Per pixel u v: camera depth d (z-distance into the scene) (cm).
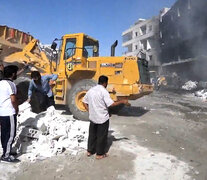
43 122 493
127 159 418
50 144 444
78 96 715
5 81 387
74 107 713
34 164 390
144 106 1112
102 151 416
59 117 560
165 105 1184
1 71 485
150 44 4819
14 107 382
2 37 859
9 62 855
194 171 380
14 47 891
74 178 348
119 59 763
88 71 784
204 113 956
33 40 908
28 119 508
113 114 854
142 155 440
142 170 377
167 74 3356
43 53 916
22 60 858
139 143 512
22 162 396
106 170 374
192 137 586
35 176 350
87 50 827
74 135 487
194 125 720
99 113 411
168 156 441
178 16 3250
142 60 795
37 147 442
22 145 446
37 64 862
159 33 4203
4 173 355
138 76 743
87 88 706
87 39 823
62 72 786
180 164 406
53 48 798
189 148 497
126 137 553
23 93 769
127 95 739
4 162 388
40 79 606
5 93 381
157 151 466
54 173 361
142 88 746
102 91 418
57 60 829
